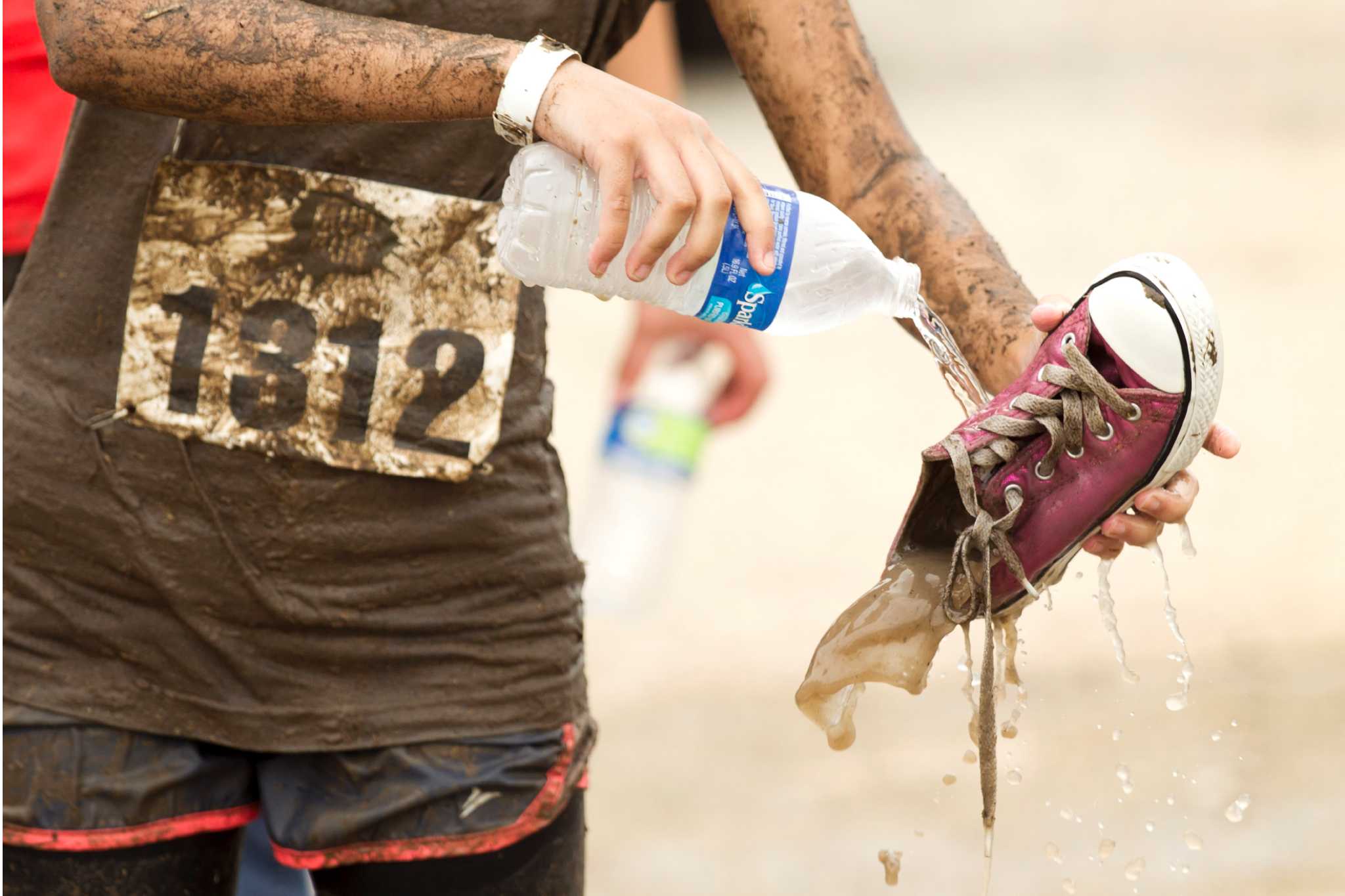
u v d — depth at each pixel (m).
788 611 17.38
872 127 6.66
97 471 6.30
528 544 6.56
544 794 6.55
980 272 6.39
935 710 14.45
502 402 6.38
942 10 83.81
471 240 6.32
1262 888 10.74
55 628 6.39
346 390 6.29
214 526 6.30
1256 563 17.17
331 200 6.25
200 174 6.21
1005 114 53.12
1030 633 15.64
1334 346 25.62
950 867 11.57
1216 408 5.64
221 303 6.27
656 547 16.25
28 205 6.62
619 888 11.49
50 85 6.58
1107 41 68.94
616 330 31.66
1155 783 12.42
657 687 15.30
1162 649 15.02
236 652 6.37
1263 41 64.75
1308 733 12.95
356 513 6.34
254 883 8.41
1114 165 43.03
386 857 6.43
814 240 5.78
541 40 5.52
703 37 58.72
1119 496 5.73
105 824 6.30
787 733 14.21
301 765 6.53
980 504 5.90
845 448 23.92
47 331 6.33
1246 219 35.31
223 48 5.49
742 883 11.52
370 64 5.48
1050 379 5.73
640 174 5.39
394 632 6.45
